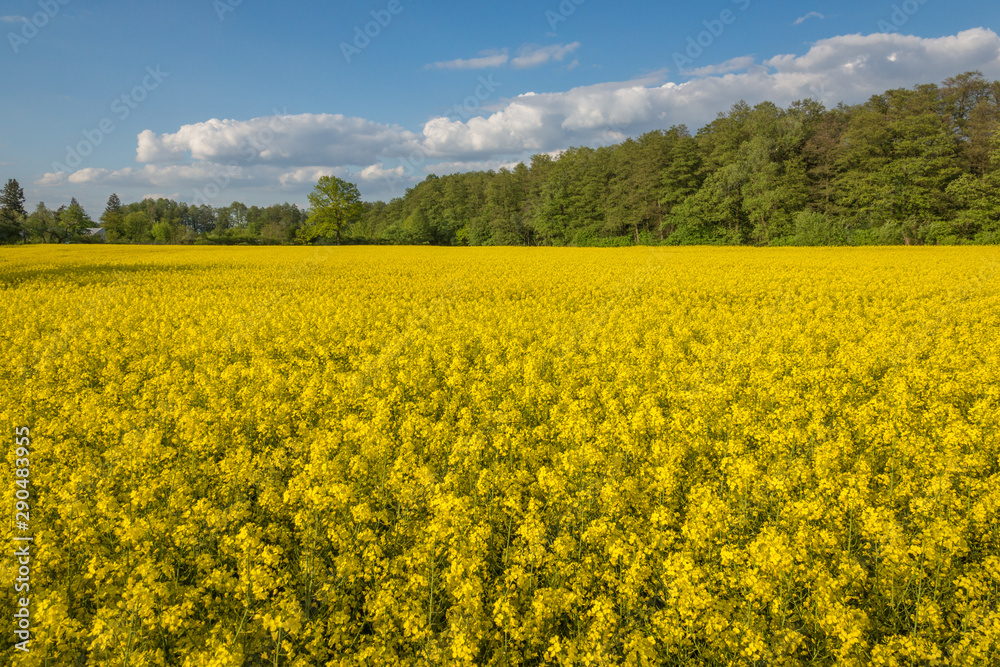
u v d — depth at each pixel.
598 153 107.44
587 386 9.93
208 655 3.95
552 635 4.36
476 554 4.97
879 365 11.03
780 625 4.27
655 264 36.53
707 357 11.74
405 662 4.01
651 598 4.93
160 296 21.75
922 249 50.31
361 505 5.45
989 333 13.59
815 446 6.90
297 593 4.78
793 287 23.34
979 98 73.00
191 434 7.25
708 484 6.25
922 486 6.02
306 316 16.56
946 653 4.06
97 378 11.09
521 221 112.69
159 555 5.23
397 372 11.04
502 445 7.11
